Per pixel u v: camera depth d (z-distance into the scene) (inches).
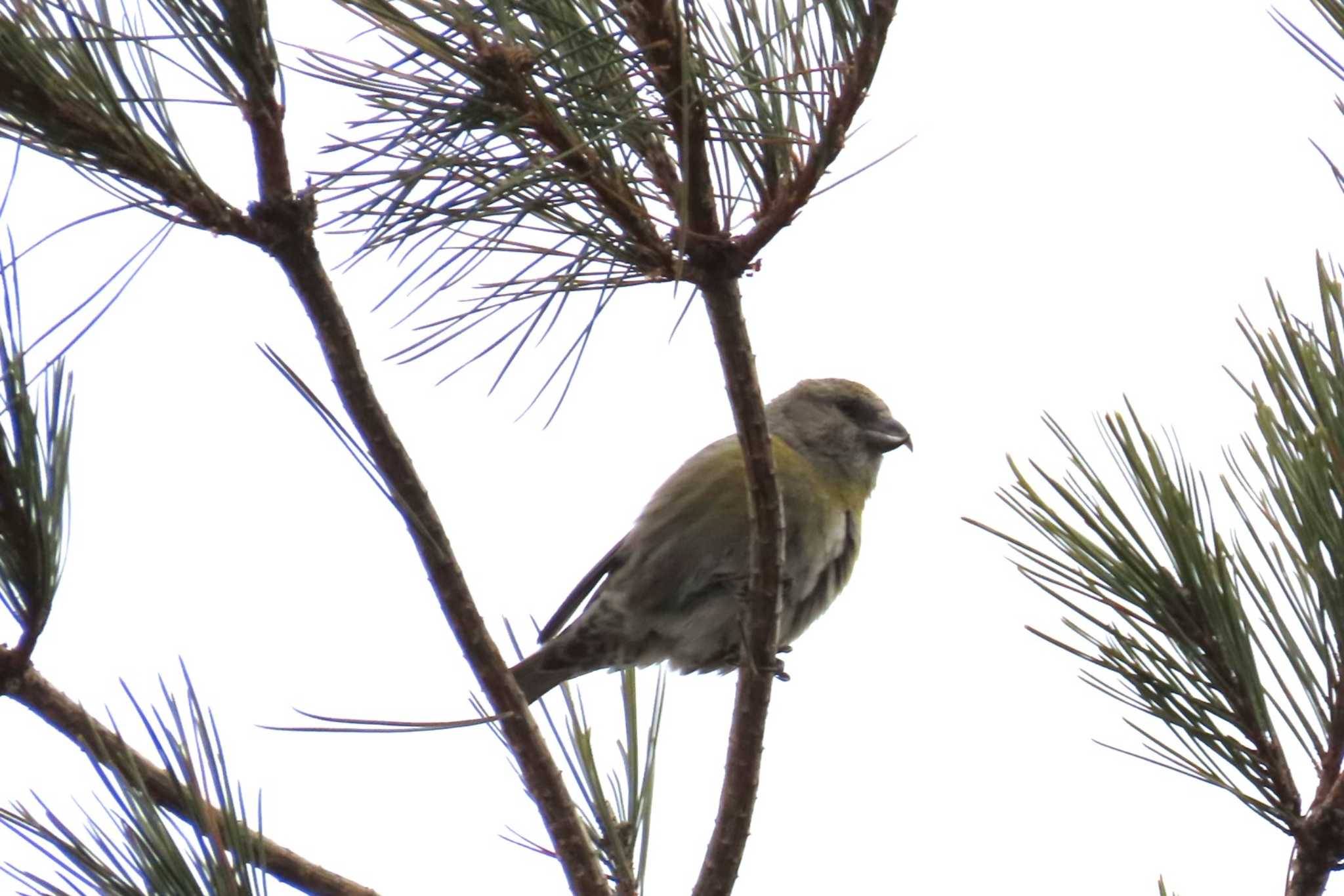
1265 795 152.6
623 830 208.5
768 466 184.9
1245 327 153.0
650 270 160.7
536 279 154.6
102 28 134.2
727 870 198.2
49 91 135.8
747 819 198.4
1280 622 153.9
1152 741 157.3
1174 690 154.1
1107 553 155.5
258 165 144.8
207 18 137.1
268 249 146.6
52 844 133.1
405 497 161.3
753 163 159.5
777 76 156.4
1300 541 151.6
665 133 157.5
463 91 139.6
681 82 144.1
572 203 156.6
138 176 141.6
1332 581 150.6
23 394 146.6
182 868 132.1
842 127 157.2
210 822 134.3
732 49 158.6
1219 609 151.9
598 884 178.5
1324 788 151.9
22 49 134.6
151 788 152.8
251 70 139.7
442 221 142.3
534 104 142.4
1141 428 157.2
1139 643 155.4
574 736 211.3
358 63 139.1
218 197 144.3
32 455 148.6
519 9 146.5
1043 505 157.6
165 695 138.1
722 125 151.8
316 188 139.2
